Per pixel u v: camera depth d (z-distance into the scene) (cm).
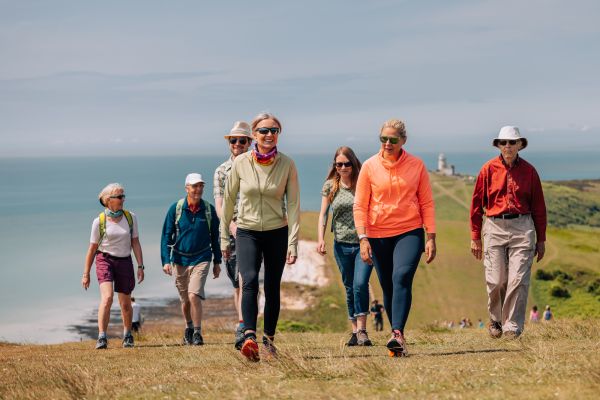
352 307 1357
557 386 638
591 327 1295
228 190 1016
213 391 720
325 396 643
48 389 825
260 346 999
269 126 976
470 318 8812
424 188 995
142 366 1006
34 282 12775
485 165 1246
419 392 647
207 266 1474
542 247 1240
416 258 970
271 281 1002
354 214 1012
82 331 8281
